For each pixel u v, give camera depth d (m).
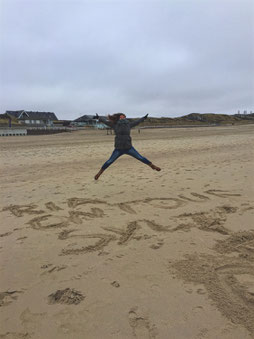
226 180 6.51
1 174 8.38
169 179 6.89
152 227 3.81
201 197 5.19
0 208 4.84
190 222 3.95
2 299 2.32
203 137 27.33
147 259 2.92
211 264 2.78
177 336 1.85
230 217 4.09
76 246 3.28
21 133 44.06
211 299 2.22
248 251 3.05
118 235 3.57
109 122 5.44
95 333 1.91
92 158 12.04
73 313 2.12
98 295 2.33
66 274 2.67
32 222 4.12
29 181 7.20
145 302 2.21
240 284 2.42
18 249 3.24
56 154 13.98
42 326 1.99
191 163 9.59
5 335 1.90
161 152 13.88
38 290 2.43
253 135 28.97
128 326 1.96
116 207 4.74
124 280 2.54
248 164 8.72
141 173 7.91
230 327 1.91
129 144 5.24
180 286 2.42
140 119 5.42
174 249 3.13
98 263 2.87
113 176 7.58
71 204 4.99
